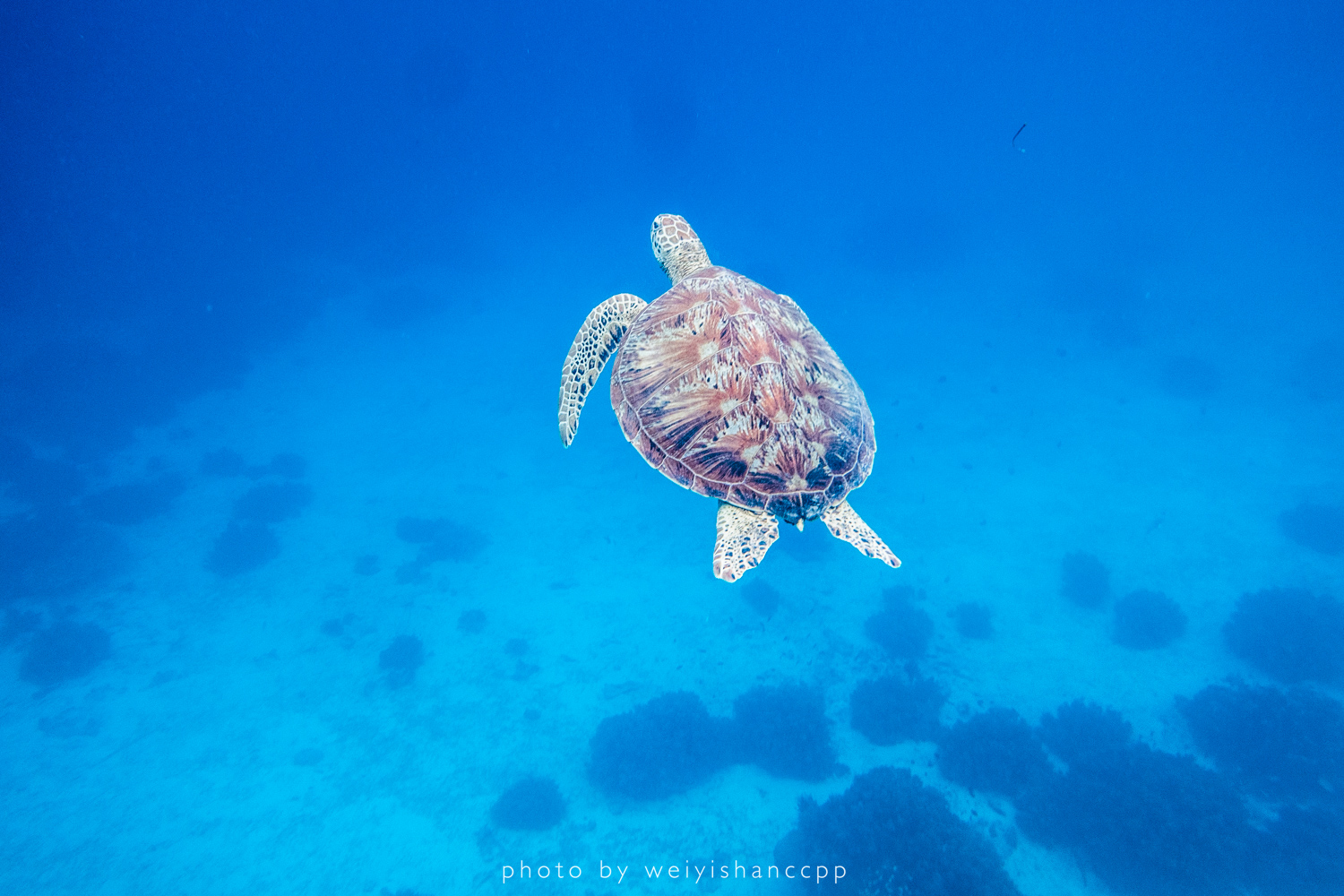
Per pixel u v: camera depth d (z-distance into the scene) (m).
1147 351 36.44
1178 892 11.66
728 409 4.54
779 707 15.91
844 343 40.66
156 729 16.98
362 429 33.25
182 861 13.77
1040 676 17.44
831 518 4.71
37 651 18.88
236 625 20.70
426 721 17.08
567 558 23.22
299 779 15.59
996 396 32.84
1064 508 24.05
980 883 11.37
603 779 14.85
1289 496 23.61
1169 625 18.31
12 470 28.31
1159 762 13.84
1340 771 13.80
